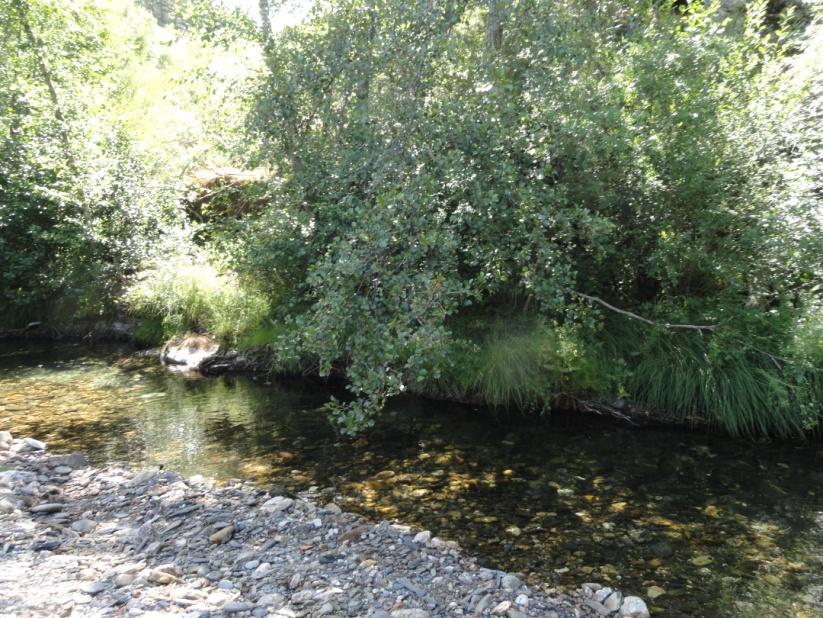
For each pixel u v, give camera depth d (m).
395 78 8.07
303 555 5.16
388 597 4.53
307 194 9.55
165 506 6.05
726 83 8.57
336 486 6.74
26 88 13.96
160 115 16.95
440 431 8.44
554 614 4.45
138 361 12.41
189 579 4.67
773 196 7.87
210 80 10.18
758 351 8.12
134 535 5.44
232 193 14.83
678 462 7.32
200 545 5.29
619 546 5.48
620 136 7.95
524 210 7.36
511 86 7.68
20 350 13.41
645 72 8.38
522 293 9.54
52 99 14.03
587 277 9.20
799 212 7.48
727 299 8.23
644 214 8.70
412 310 6.14
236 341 11.84
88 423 8.84
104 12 15.84
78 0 15.20
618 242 8.72
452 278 7.04
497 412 9.11
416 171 7.31
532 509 6.18
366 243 6.59
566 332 8.85
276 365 10.92
